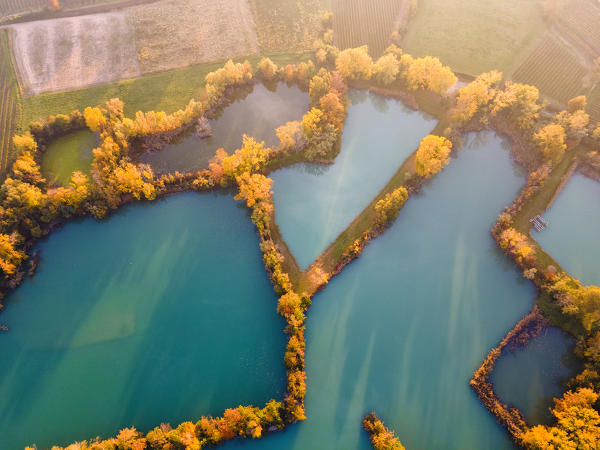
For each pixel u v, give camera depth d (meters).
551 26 144.12
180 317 95.56
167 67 137.88
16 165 107.38
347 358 89.75
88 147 118.56
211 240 106.00
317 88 122.44
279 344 91.19
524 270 98.12
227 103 130.38
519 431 78.50
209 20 149.62
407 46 142.00
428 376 87.50
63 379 88.44
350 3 152.88
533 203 106.88
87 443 80.88
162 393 86.31
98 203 105.62
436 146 104.00
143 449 75.38
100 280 100.75
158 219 109.62
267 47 143.12
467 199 111.25
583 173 112.38
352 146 121.19
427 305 96.12
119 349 91.88
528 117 115.62
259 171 113.88
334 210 108.31
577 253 100.50
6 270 95.81
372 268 100.94
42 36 145.25
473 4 151.38
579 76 130.00
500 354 88.56
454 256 102.69
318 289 97.19
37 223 104.25
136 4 154.50
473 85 116.50
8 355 91.31
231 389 86.19
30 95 130.25
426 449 80.19
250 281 99.62
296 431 81.12
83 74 135.88
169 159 117.44
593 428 71.12
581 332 87.81
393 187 111.50
